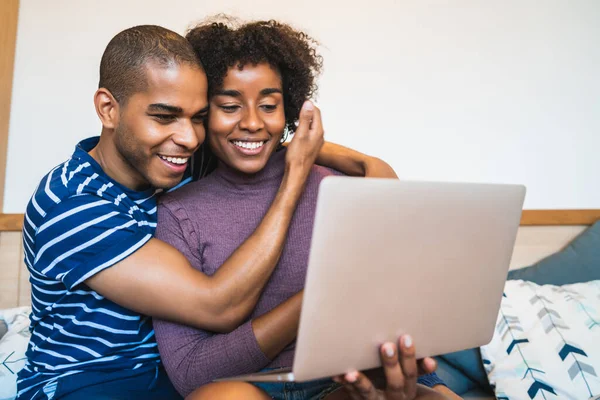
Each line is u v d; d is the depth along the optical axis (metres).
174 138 1.01
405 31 2.02
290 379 0.77
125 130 1.02
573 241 1.96
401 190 0.77
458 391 1.60
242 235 1.13
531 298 1.63
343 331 0.78
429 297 0.85
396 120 2.04
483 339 0.98
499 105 2.09
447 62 2.05
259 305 1.11
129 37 1.01
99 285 1.00
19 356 1.42
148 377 1.12
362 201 0.74
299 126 1.05
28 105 1.83
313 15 1.98
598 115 2.13
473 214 0.85
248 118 1.07
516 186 0.90
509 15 2.08
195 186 1.18
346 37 2.00
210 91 1.08
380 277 0.79
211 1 1.92
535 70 2.10
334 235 0.73
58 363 1.09
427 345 0.89
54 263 1.02
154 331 1.07
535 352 1.49
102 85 1.04
